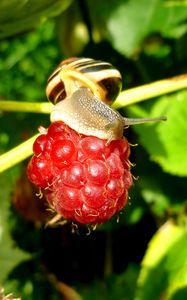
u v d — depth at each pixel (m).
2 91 0.25
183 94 0.18
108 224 0.19
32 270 0.21
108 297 0.20
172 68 0.20
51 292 0.21
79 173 0.12
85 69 0.14
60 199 0.12
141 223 0.20
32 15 0.17
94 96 0.14
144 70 0.20
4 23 0.18
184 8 0.20
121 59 0.20
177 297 0.18
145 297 0.18
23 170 0.19
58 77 0.14
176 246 0.18
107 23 0.20
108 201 0.12
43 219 0.19
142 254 0.20
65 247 0.20
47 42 0.25
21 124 0.21
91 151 0.12
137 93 0.15
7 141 0.21
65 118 0.13
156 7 0.20
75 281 0.21
